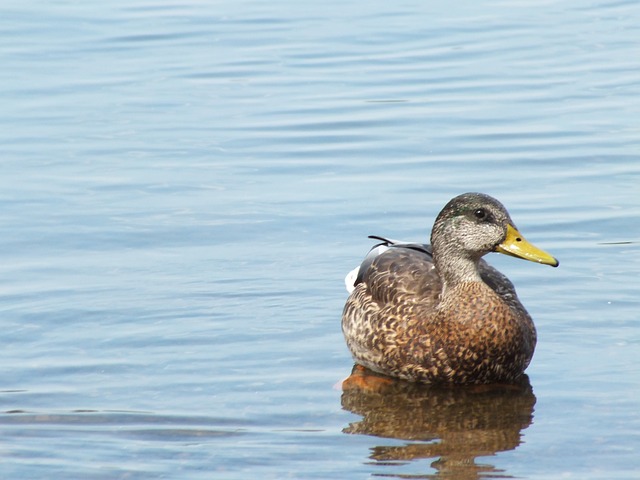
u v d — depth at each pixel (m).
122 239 15.20
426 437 10.14
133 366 11.73
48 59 23.97
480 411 10.74
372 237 13.30
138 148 18.69
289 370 11.71
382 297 11.97
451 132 19.20
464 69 22.81
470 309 11.35
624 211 15.59
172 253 14.75
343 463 9.62
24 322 12.77
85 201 16.52
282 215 15.92
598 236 14.86
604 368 11.48
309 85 22.03
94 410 10.73
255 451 9.88
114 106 20.88
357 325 12.00
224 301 13.37
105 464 9.68
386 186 16.91
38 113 20.48
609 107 20.11
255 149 18.62
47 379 11.42
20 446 10.02
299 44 25.00
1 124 19.91
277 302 13.35
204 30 26.34
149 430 10.31
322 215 15.89
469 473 9.35
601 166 17.38
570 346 12.05
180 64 23.58
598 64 22.78
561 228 15.15
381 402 11.03
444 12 27.69
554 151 18.08
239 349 12.16
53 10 28.39
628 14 26.77
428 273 11.97
